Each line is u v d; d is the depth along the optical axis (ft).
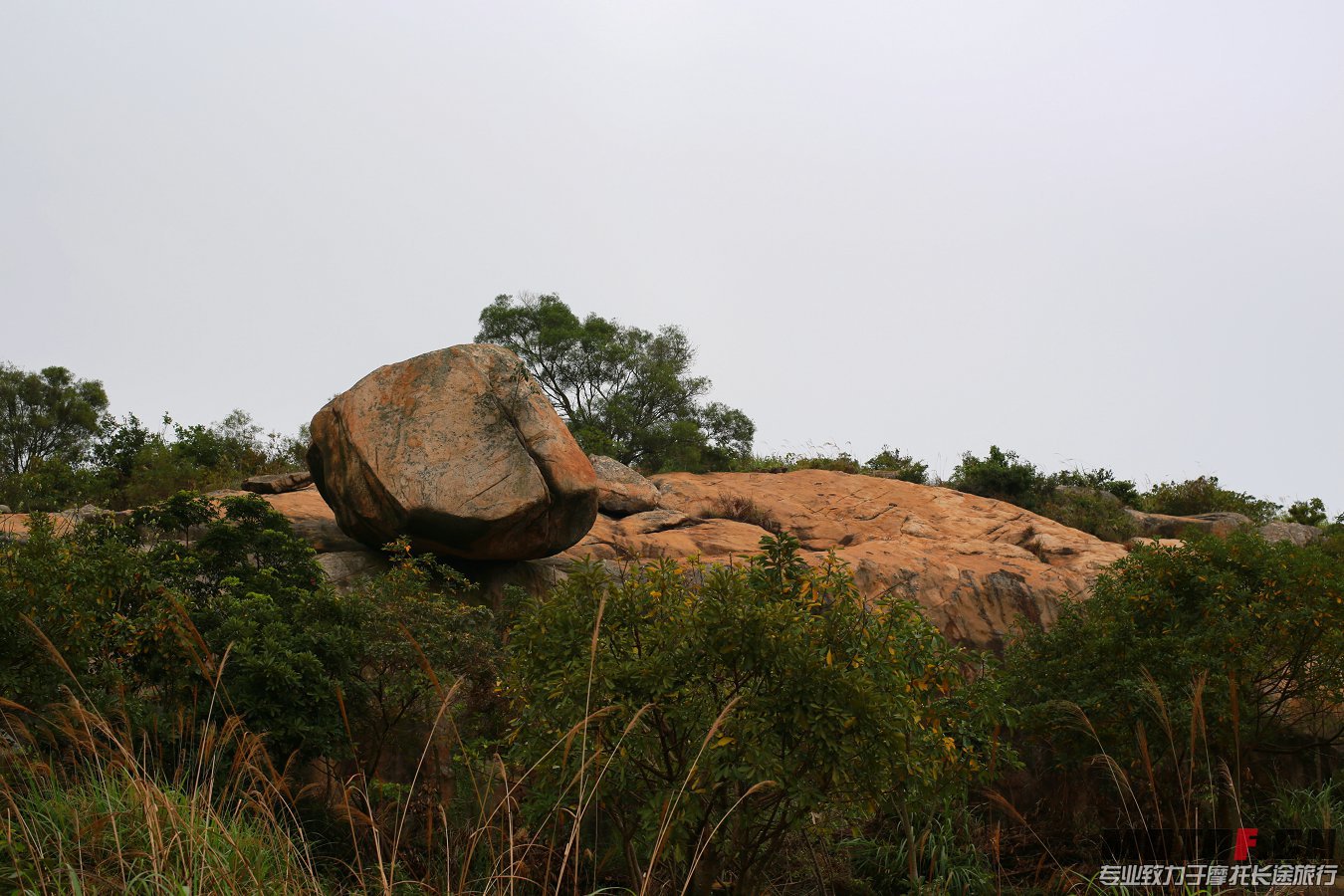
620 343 109.09
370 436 41.39
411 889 18.35
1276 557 32.76
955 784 26.07
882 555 51.49
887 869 29.81
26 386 108.47
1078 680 31.58
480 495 40.14
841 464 83.76
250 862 16.06
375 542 42.47
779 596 23.35
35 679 20.48
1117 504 76.23
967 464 79.10
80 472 67.00
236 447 78.74
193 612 27.99
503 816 20.21
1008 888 27.63
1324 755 36.11
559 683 20.56
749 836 22.80
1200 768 26.55
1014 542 60.95
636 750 20.90
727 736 19.72
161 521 34.40
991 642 48.19
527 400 43.24
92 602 23.58
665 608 22.34
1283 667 32.83
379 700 29.53
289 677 25.46
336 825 23.93
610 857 23.85
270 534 34.40
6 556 22.33
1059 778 35.91
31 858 14.83
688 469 96.78
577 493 42.75
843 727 19.77
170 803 15.40
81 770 19.02
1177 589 33.30
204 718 24.53
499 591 42.75
